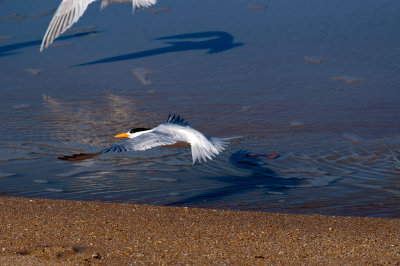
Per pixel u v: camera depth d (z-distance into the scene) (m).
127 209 7.74
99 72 17.17
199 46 19.75
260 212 7.72
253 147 10.78
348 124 12.11
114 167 9.76
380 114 12.77
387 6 23.67
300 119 12.54
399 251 6.27
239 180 9.20
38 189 8.78
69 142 11.09
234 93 14.70
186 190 8.79
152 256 6.10
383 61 17.16
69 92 15.10
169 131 5.77
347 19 22.19
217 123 12.33
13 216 7.35
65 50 19.97
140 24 23.12
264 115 12.84
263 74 16.44
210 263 5.92
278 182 9.12
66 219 7.28
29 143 10.99
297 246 6.42
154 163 9.97
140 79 16.27
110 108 13.59
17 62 18.58
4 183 9.00
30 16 25.00
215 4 25.52
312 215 7.61
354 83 15.34
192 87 15.37
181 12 24.56
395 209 7.98
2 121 12.45
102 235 6.73
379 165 9.79
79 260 5.91
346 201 8.30
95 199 8.41
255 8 24.56
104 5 14.80
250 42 19.95
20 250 6.23
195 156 5.68
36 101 14.24
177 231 6.91
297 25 21.83
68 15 7.46
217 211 7.73
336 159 10.12
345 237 6.73
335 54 18.09
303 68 16.89
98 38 21.39
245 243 6.52
